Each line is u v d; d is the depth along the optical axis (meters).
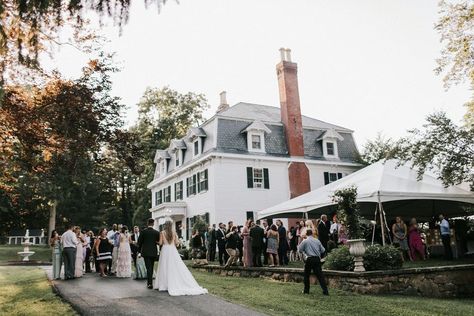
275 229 16.39
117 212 53.06
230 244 16.69
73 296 10.33
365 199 15.73
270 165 32.47
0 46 7.14
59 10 6.54
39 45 7.97
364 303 9.56
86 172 12.34
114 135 11.76
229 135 31.91
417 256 15.88
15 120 9.80
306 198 20.58
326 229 16.27
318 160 34.50
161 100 48.56
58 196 32.97
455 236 17.56
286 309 8.77
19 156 11.03
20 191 30.33
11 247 39.41
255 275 14.95
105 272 15.97
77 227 15.39
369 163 35.78
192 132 33.56
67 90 9.95
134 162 12.64
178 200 36.09
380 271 11.31
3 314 8.55
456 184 15.70
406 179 16.75
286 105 34.22
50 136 10.50
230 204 30.30
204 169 31.80
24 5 6.24
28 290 11.75
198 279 13.89
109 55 10.68
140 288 11.53
